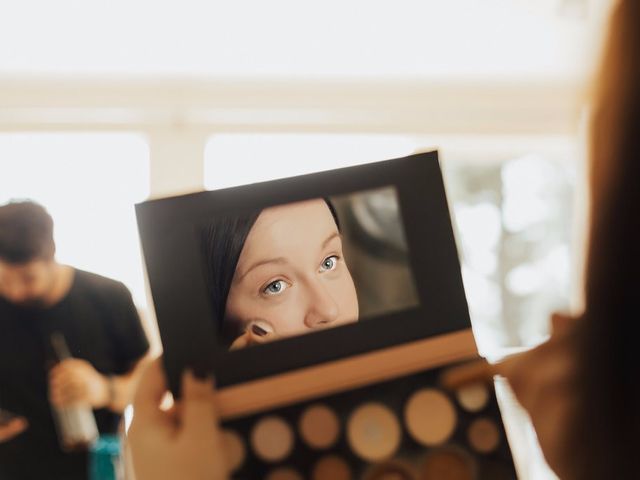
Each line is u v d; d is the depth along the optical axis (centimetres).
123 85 218
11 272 125
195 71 221
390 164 54
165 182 219
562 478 33
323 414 51
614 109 27
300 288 52
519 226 237
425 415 51
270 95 227
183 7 199
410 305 52
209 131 223
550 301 232
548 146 241
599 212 28
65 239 195
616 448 28
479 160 239
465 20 208
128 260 197
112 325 132
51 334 128
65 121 215
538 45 218
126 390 130
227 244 52
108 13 198
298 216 53
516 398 40
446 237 53
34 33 201
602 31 29
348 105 232
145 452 48
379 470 50
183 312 51
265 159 226
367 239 53
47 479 123
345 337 52
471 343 52
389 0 199
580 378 29
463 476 50
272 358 51
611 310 27
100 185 204
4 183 201
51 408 125
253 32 211
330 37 215
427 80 236
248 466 50
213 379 51
